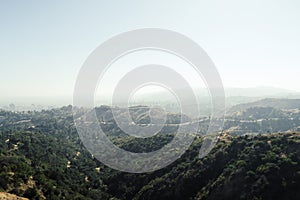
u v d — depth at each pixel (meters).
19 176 61.22
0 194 51.34
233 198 51.25
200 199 54.84
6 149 93.44
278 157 54.66
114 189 74.12
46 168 80.31
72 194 66.38
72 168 93.81
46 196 59.41
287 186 49.22
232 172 55.09
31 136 116.12
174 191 59.81
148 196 62.00
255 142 61.75
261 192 49.22
